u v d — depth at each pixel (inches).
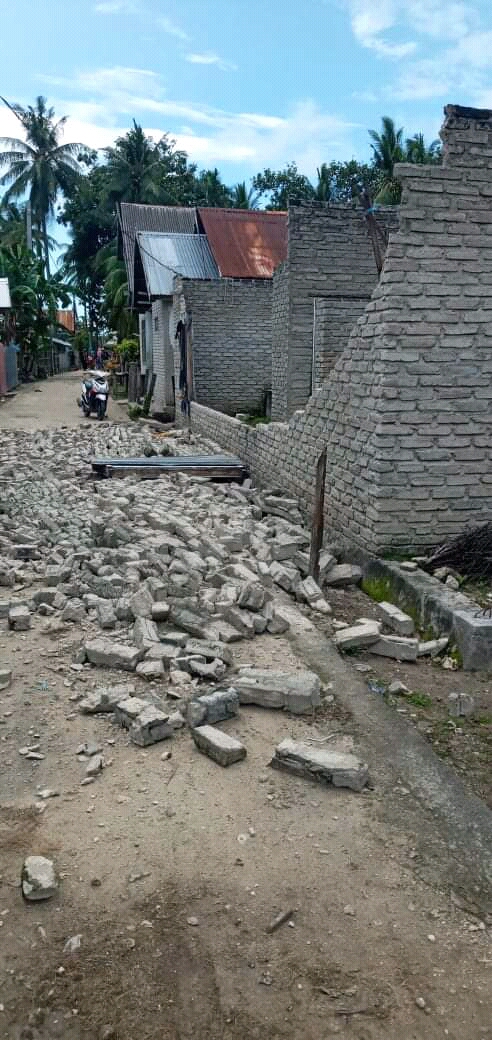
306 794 134.4
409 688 182.2
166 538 277.6
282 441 359.6
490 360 237.0
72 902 107.7
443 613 203.9
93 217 1589.6
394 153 1228.5
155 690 169.9
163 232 875.4
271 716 163.0
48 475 430.9
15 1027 89.6
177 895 109.2
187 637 194.4
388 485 240.5
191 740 151.3
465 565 232.5
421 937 103.3
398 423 237.1
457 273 230.5
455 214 227.1
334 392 280.1
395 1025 90.6
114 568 245.9
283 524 312.5
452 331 233.6
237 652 193.8
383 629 216.1
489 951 101.3
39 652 191.0
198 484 400.8
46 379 1512.1
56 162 1717.5
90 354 1814.7
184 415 669.3
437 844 122.1
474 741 158.4
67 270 1808.6
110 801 130.8
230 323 655.8
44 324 1379.2
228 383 666.2
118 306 1226.0
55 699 166.6
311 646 198.8
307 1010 92.1
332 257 455.2
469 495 243.9
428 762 146.4
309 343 465.1
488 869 116.8
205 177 1621.6
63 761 143.0
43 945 100.6
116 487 391.9
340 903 108.8
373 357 240.7
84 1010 91.7
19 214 1866.4
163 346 767.1
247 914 106.0
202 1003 92.7
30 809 128.3
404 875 115.0
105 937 101.8
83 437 612.4
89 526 303.0
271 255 706.8
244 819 126.6
